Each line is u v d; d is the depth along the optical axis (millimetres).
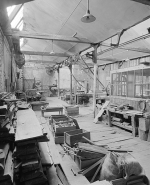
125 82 6426
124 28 5562
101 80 15969
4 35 5672
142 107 5301
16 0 2254
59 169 2574
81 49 9109
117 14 5055
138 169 2098
